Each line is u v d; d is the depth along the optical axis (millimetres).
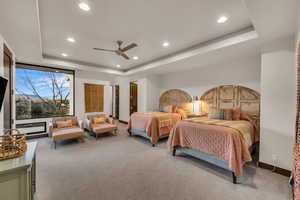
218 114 3443
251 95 3467
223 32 2619
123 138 4305
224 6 1912
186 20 2264
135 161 2729
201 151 2518
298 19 1576
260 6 1546
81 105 5156
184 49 3502
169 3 1863
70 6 1912
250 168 2453
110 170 2375
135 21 2307
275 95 2336
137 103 6277
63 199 1686
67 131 3646
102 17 2188
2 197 1027
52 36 2818
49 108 4637
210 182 2051
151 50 3600
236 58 3537
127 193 1804
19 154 1218
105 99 5891
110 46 3334
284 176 2211
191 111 4844
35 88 4352
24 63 4055
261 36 2223
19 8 1577
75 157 2889
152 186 1948
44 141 3918
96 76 5566
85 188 1894
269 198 1732
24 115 4168
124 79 6766
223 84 4000
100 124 4652
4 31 2117
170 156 2980
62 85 4891
